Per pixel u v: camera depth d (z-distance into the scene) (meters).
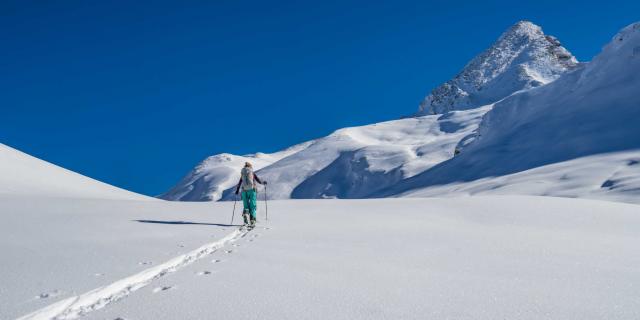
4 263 6.34
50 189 29.95
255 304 4.31
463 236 9.74
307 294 4.72
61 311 4.07
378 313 4.05
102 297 4.65
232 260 6.90
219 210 16.08
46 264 6.26
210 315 3.93
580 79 132.50
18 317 3.78
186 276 5.67
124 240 8.97
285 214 14.70
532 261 6.81
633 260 6.87
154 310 4.08
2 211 13.88
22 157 37.94
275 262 6.71
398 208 15.80
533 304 4.36
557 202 15.86
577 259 6.97
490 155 109.94
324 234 10.16
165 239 9.12
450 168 117.38
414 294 4.76
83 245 8.23
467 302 4.43
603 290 4.93
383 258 7.08
